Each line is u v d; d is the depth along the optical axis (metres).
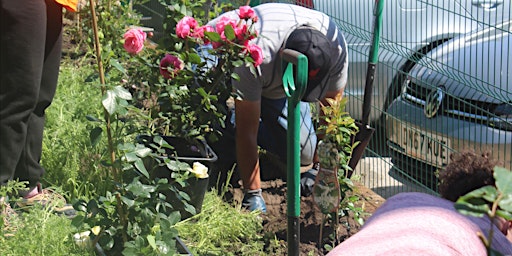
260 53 4.23
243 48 4.23
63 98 5.26
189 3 4.65
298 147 3.26
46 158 4.38
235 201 4.79
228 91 4.41
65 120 4.88
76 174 4.30
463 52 5.78
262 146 5.17
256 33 4.21
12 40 3.48
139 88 4.66
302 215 4.78
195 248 4.08
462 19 6.51
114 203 3.31
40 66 3.60
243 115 4.59
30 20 3.50
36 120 3.82
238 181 5.05
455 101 5.43
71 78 5.76
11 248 3.39
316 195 4.22
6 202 3.63
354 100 6.39
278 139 5.08
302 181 5.04
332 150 4.13
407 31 6.52
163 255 3.29
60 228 3.55
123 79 4.69
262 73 4.50
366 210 5.09
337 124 4.28
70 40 7.14
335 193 4.19
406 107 5.73
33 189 3.91
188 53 4.34
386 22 6.41
